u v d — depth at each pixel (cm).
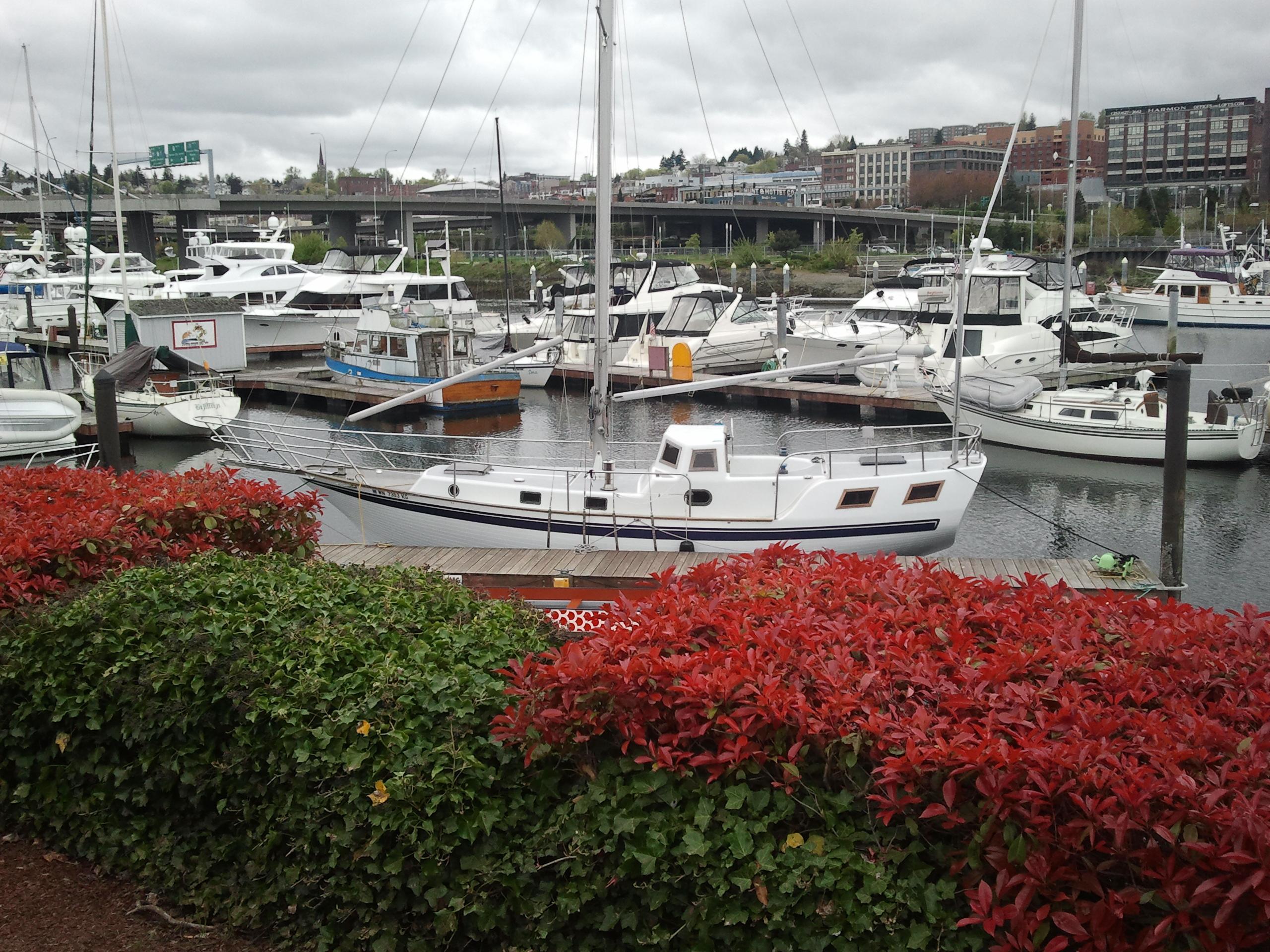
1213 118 15175
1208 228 9881
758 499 1355
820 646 500
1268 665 475
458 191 9025
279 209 8400
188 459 2647
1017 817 401
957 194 11631
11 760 618
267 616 596
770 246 9012
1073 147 2761
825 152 14662
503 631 592
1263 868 338
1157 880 368
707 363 3594
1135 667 479
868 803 432
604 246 1345
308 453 1981
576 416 3284
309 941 505
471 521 1417
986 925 378
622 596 583
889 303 3981
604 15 1299
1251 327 5244
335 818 496
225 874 542
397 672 516
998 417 2558
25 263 5838
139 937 523
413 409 3272
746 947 425
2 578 673
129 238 8588
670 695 466
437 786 468
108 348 3841
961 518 1422
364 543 1434
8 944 515
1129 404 2438
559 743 464
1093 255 8212
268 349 4497
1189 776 374
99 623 600
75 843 598
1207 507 2061
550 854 457
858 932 404
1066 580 1101
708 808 437
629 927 443
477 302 5566
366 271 5081
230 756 529
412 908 482
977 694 453
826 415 3234
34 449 2233
